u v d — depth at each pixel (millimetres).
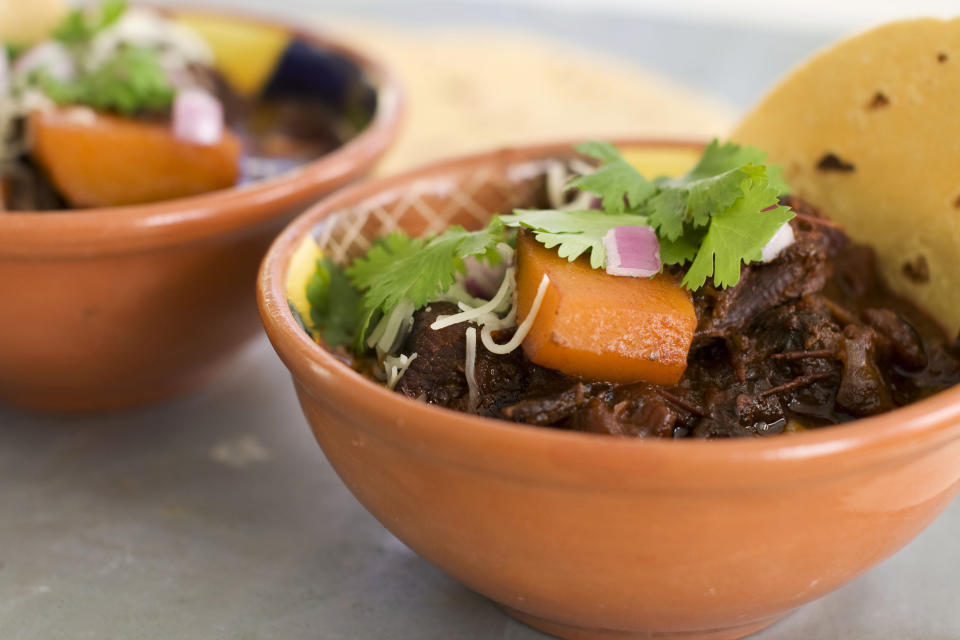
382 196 384
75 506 385
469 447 299
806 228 354
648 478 294
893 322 349
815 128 379
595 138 405
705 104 642
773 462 293
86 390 411
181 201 380
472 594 359
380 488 323
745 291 344
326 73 488
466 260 357
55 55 447
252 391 434
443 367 339
